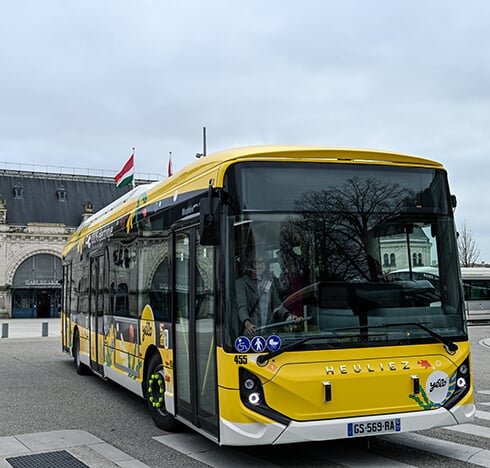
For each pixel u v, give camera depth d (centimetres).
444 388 609
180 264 725
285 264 589
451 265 639
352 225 613
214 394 604
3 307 6316
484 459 641
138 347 880
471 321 3497
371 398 582
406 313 609
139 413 917
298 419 563
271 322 575
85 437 755
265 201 596
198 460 648
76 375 1346
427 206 642
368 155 633
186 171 745
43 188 6912
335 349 582
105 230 1121
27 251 6481
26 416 894
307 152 615
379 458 651
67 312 1522
